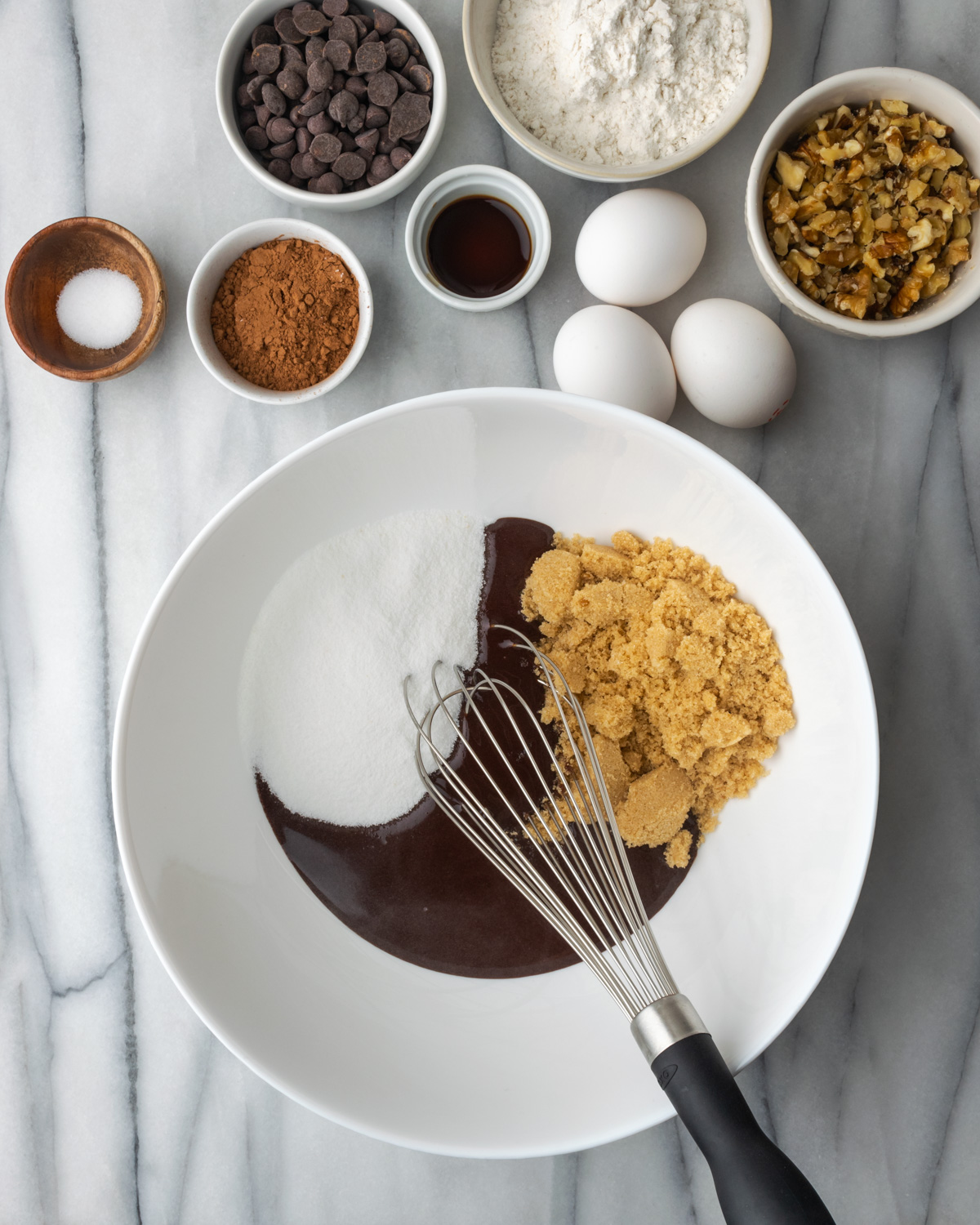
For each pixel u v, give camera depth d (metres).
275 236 0.59
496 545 0.59
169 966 0.54
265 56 0.59
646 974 0.53
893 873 0.59
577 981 0.57
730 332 0.56
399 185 0.59
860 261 0.57
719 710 0.55
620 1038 0.55
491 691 0.57
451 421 0.56
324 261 0.59
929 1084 0.58
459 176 0.59
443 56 0.61
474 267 0.60
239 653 0.58
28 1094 0.61
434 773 0.57
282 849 0.58
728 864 0.57
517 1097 0.55
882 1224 0.58
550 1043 0.56
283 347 0.59
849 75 0.55
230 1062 0.60
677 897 0.57
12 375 0.61
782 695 0.56
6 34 0.61
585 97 0.57
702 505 0.56
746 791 0.57
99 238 0.60
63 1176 0.61
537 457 0.57
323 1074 0.56
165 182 0.61
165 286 0.60
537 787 0.57
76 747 0.61
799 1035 0.59
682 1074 0.49
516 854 0.53
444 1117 0.55
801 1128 0.59
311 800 0.58
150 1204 0.60
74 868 0.61
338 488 0.57
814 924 0.54
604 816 0.56
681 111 0.57
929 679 0.59
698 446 0.54
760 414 0.57
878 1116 0.58
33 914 0.61
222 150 0.61
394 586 0.57
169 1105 0.60
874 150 0.56
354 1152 0.60
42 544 0.61
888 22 0.59
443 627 0.57
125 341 0.61
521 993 0.57
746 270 0.60
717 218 0.60
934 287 0.57
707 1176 0.59
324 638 0.57
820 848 0.54
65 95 0.61
